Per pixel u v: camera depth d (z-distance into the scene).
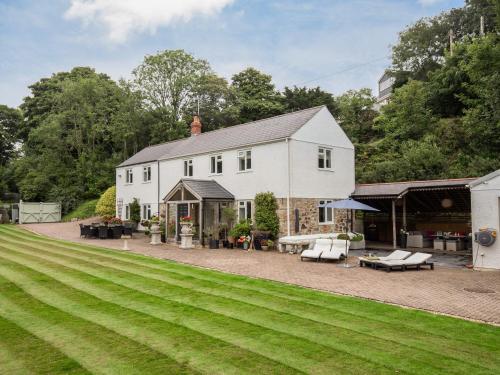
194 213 26.20
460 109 38.19
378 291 10.84
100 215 38.97
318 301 9.68
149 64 48.19
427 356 6.20
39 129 45.34
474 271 14.42
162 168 31.14
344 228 24.56
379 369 5.71
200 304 9.30
